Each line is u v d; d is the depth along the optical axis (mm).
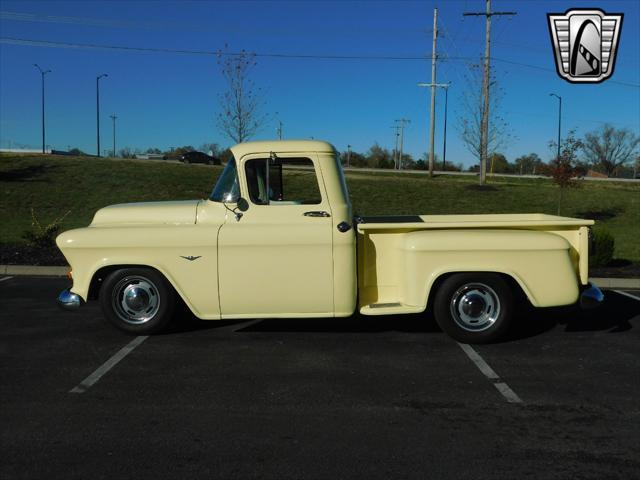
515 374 5355
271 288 6012
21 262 11273
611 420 4371
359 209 22094
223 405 4629
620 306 8242
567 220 6363
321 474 3574
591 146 84188
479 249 5887
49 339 6426
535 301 5969
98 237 6047
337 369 5469
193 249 6012
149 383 5102
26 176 24609
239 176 6098
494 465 3688
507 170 86625
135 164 29812
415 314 7547
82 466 3662
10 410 4523
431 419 4379
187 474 3570
